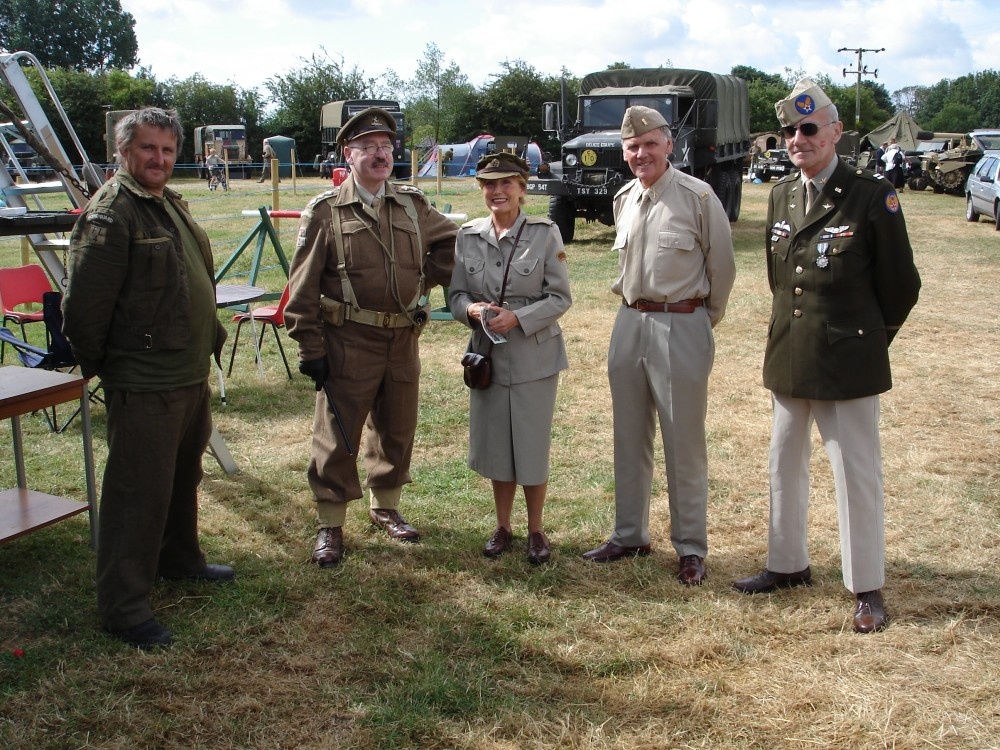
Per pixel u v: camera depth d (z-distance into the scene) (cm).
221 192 2502
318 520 399
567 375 677
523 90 4684
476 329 372
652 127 342
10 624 323
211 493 446
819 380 322
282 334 783
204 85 4706
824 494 452
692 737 267
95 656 304
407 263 371
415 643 316
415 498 447
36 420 548
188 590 348
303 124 4612
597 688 290
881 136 3316
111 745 261
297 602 344
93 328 294
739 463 499
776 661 305
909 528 412
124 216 291
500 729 270
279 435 536
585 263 1202
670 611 337
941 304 947
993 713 275
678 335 352
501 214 366
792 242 330
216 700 283
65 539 392
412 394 391
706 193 347
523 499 446
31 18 6450
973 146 2338
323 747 262
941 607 338
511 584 359
